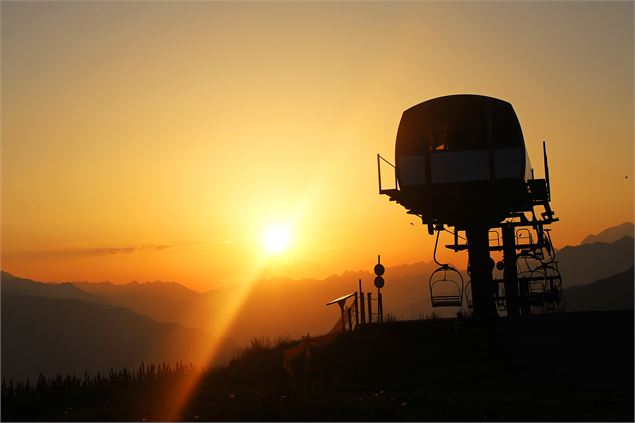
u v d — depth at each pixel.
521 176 28.91
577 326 24.38
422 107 29.92
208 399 17.12
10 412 17.64
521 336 23.80
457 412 14.33
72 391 20.56
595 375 17.95
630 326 23.52
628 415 13.38
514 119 29.44
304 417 14.53
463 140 29.38
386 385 19.62
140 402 17.17
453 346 23.75
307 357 22.64
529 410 14.38
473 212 31.14
